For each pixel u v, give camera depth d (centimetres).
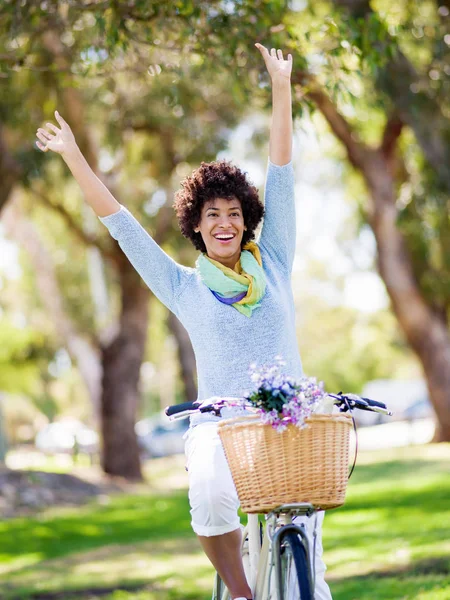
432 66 1353
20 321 3844
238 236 433
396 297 2356
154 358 5081
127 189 2328
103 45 782
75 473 2209
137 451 2323
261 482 366
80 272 3244
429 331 2384
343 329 5291
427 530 1050
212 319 416
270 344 416
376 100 1391
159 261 434
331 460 366
